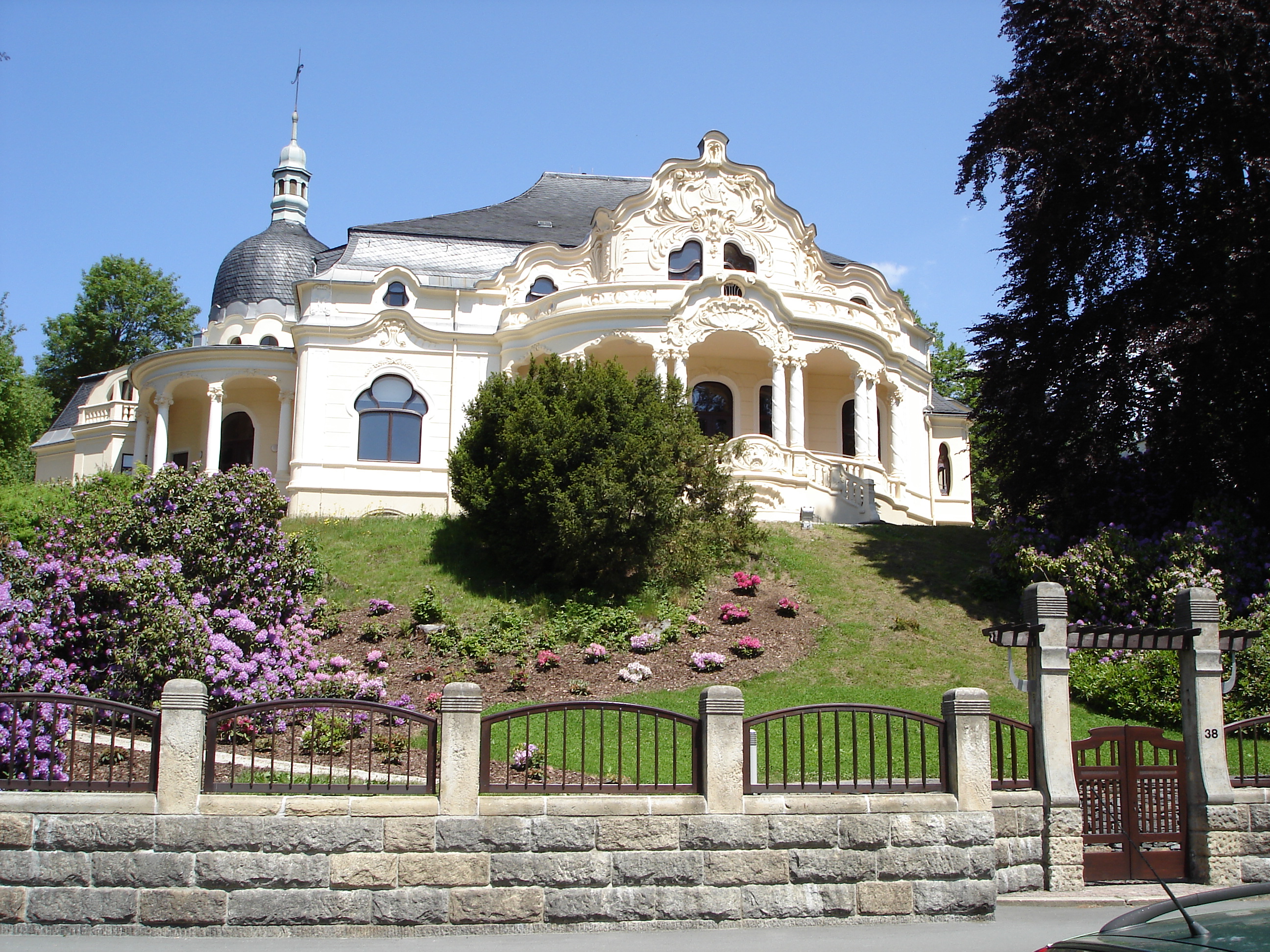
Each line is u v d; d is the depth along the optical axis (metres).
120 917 10.06
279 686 16.45
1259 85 22.58
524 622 21.28
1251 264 21.88
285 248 49.28
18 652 14.52
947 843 11.29
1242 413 23.19
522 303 35.69
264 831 10.26
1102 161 24.16
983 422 27.44
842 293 36.50
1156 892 12.15
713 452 25.14
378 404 34.12
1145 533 23.31
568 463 22.98
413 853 10.38
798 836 10.99
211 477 19.23
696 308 31.55
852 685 18.62
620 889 10.62
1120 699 17.92
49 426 57.28
